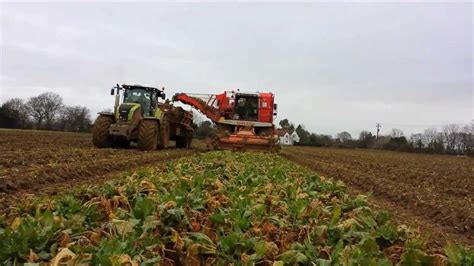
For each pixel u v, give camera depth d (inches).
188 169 414.9
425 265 163.9
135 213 194.2
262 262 160.9
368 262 146.0
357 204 270.5
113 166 519.2
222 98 952.9
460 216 330.3
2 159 509.0
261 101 921.5
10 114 2687.0
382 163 1085.1
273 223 213.0
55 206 217.2
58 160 543.8
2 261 144.5
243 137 813.9
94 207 219.6
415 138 3698.3
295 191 303.0
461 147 3496.6
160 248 166.2
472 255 169.3
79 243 163.9
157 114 853.2
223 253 167.5
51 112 3565.5
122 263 136.3
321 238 190.4
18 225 172.9
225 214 211.6
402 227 214.2
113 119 813.9
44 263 138.9
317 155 1376.7
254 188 309.4
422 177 698.2
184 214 202.1
